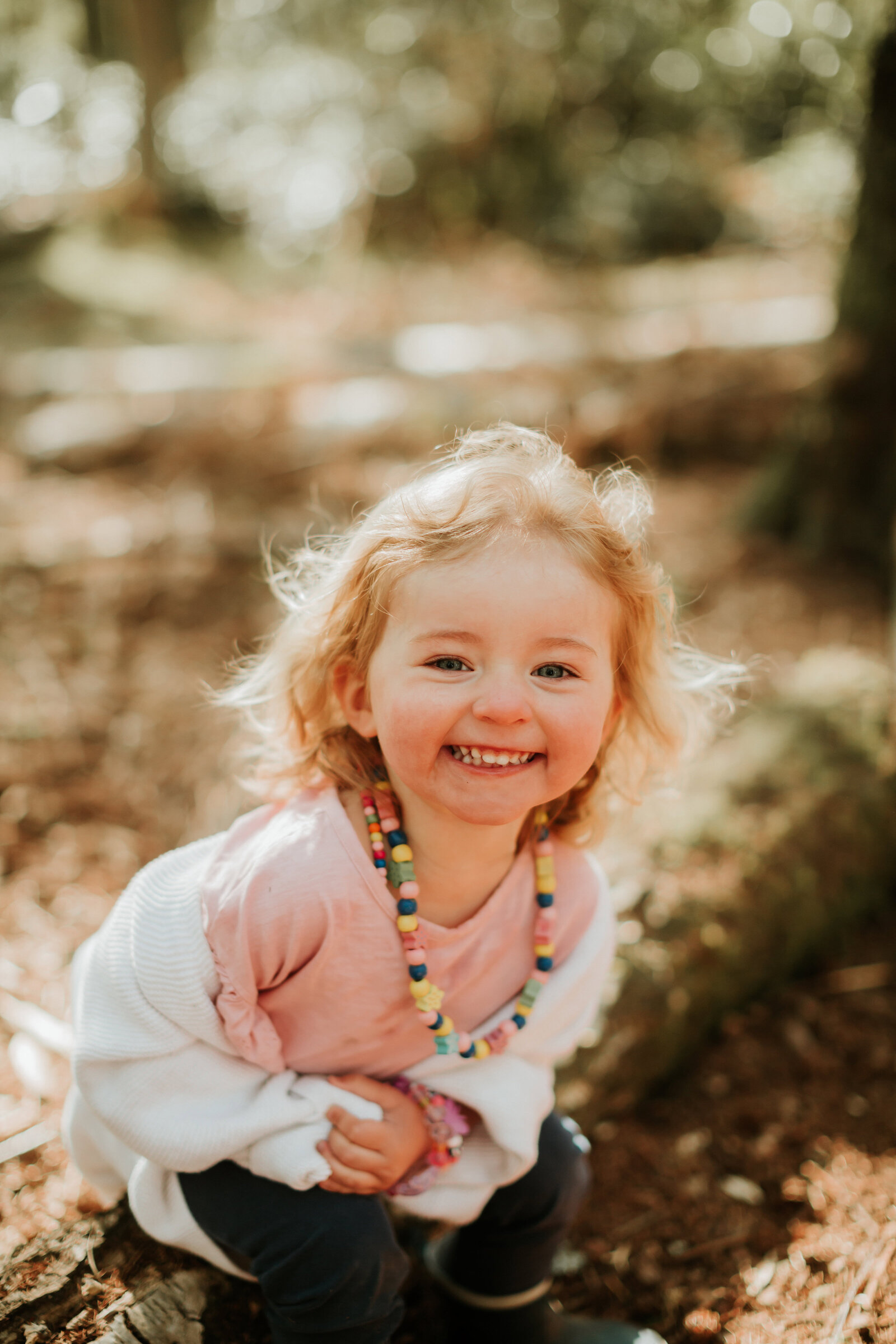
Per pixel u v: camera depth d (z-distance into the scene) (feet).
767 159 23.62
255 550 12.60
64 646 10.64
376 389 17.42
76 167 33.68
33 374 18.45
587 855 4.72
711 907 6.95
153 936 3.94
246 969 3.92
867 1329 4.85
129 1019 3.95
